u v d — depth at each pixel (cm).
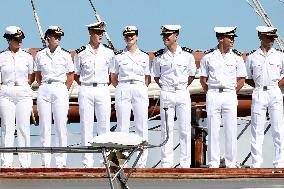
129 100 3275
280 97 3269
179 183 3097
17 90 3231
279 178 3108
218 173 3097
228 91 3250
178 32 3272
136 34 3275
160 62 3275
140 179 3078
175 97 3269
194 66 3294
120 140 2741
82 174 3066
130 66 3266
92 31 3262
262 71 3259
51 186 3081
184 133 3275
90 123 3278
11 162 3266
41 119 3259
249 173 3102
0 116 3247
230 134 3259
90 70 3262
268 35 3253
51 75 3253
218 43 3266
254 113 3275
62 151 2748
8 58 3234
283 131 3275
